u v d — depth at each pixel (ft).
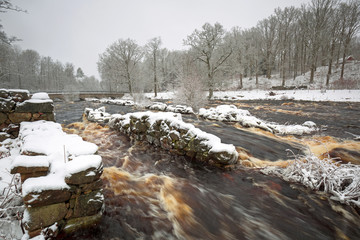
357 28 91.04
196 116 42.27
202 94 48.96
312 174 13.33
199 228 9.87
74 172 7.78
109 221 9.52
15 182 9.33
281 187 13.24
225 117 37.01
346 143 23.25
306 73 127.24
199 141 16.72
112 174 14.89
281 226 10.00
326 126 33.17
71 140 11.28
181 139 17.88
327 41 106.42
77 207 8.14
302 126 30.66
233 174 15.07
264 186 13.43
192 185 13.69
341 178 12.20
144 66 161.68
